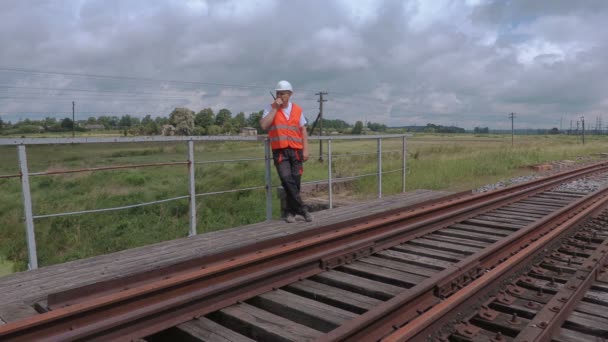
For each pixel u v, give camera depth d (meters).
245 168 18.50
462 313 3.49
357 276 4.38
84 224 10.56
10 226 10.59
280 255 4.34
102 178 17.11
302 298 3.69
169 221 10.82
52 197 13.80
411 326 2.94
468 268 4.23
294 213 6.52
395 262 4.81
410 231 5.92
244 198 12.80
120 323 2.85
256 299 3.80
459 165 18.67
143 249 5.03
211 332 3.07
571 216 7.29
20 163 4.17
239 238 5.54
